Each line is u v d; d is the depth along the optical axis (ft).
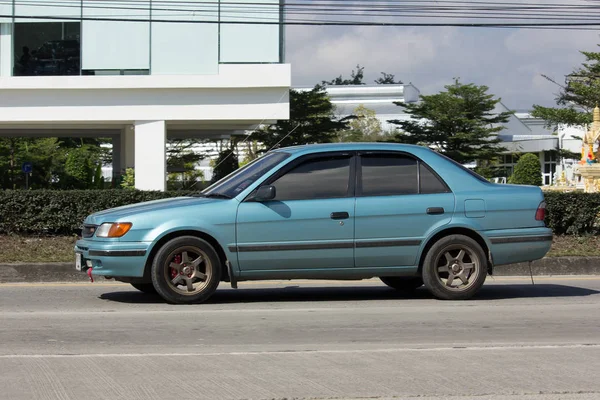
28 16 75.05
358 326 25.41
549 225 52.60
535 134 254.88
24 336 23.57
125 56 75.77
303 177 29.94
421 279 33.83
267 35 76.33
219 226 29.09
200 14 75.92
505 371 19.21
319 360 20.31
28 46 75.41
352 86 252.21
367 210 29.84
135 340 22.95
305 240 29.45
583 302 31.53
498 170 180.86
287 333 24.13
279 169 29.86
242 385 17.70
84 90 76.02
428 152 31.09
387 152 30.71
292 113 144.05
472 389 17.43
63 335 23.72
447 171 30.91
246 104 77.15
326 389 17.35
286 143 143.95
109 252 28.71
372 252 29.91
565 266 43.96
